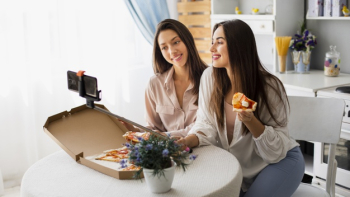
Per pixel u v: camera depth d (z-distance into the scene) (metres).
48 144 3.61
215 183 1.52
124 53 3.96
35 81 3.49
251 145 2.00
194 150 1.88
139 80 4.13
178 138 1.94
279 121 1.96
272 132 1.87
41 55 3.48
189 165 1.69
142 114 4.20
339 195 2.91
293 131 2.20
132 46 4.10
